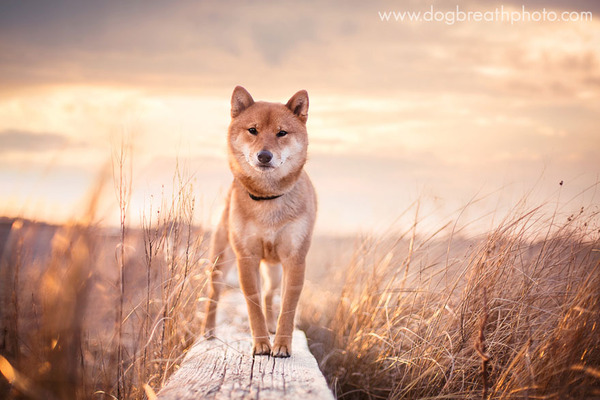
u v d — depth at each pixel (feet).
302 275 13.93
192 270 13.34
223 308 18.08
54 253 8.74
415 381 11.87
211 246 15.84
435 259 14.97
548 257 12.12
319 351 16.16
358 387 13.97
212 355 12.21
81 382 9.04
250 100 15.49
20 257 9.87
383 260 16.20
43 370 8.36
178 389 9.41
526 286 11.90
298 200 14.11
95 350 11.69
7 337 9.87
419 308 14.42
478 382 11.56
